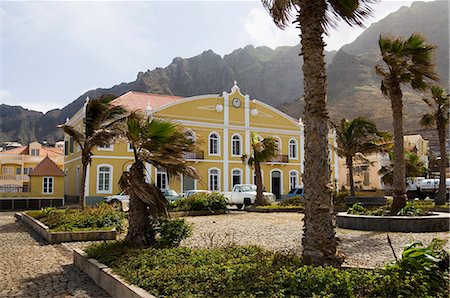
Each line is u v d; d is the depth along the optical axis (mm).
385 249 9469
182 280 5258
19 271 7969
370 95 112438
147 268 6012
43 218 16359
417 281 4602
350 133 24812
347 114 102688
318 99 5906
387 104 102188
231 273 5164
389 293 4414
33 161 53438
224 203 22109
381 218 12922
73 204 35938
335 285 4477
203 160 37781
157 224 8461
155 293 4930
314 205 5684
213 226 15352
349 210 15438
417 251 5145
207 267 5664
